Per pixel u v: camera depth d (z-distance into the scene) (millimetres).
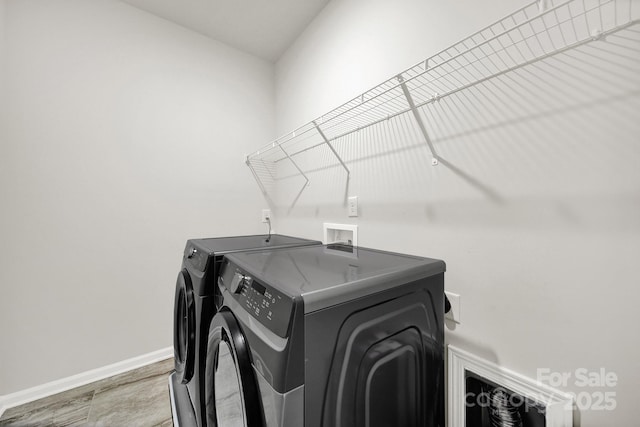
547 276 836
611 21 705
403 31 1305
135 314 1902
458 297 1076
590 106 745
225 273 1036
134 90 1896
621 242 704
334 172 1789
